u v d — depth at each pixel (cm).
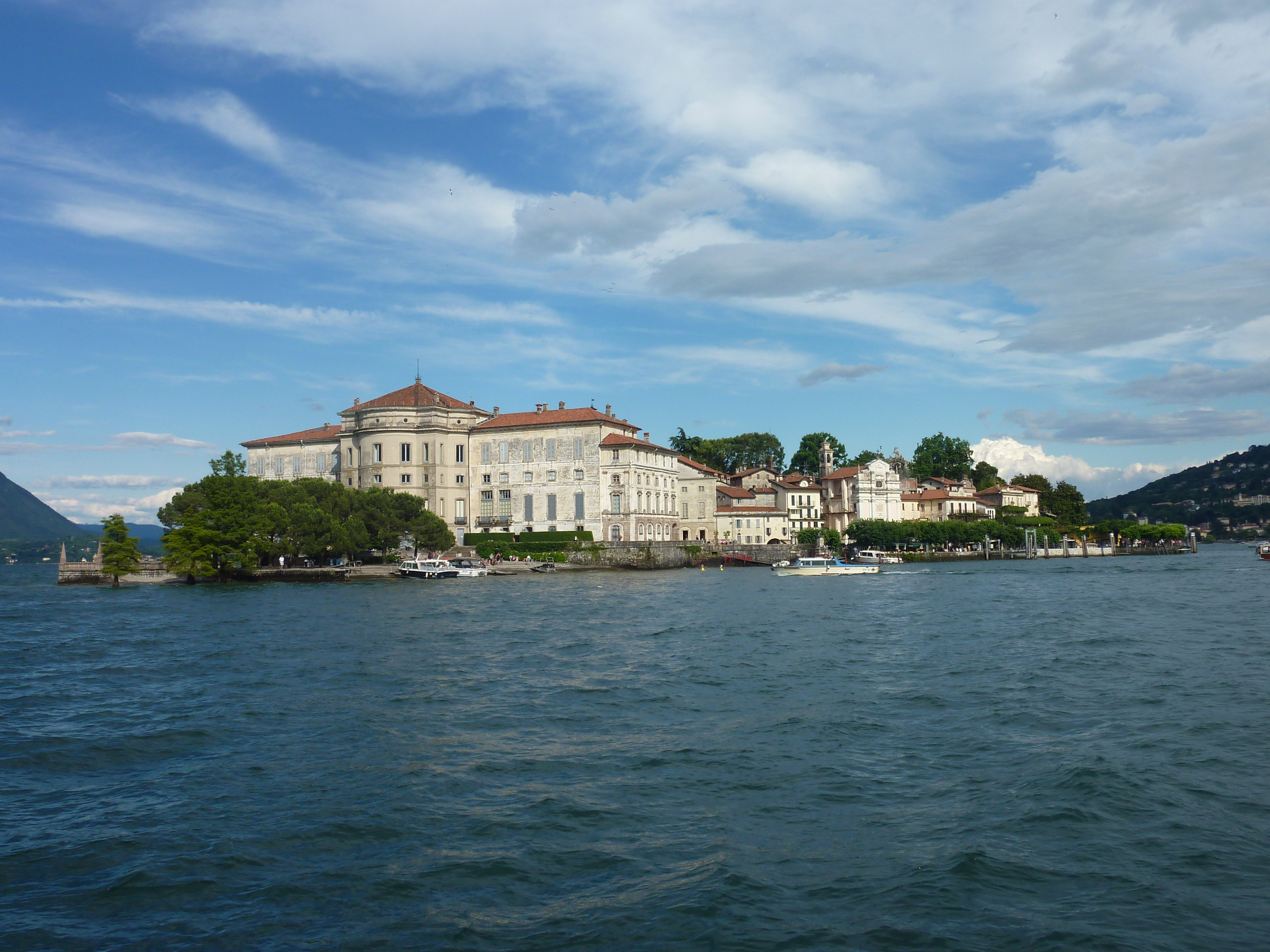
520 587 10900
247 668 4519
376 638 5675
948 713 3366
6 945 1612
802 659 4762
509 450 15575
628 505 15125
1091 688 3797
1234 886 1786
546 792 2425
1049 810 2217
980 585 11375
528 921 1683
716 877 1850
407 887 1836
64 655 5109
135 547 12031
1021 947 1559
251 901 1783
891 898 1753
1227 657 4641
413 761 2734
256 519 11694
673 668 4434
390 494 13562
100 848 2067
